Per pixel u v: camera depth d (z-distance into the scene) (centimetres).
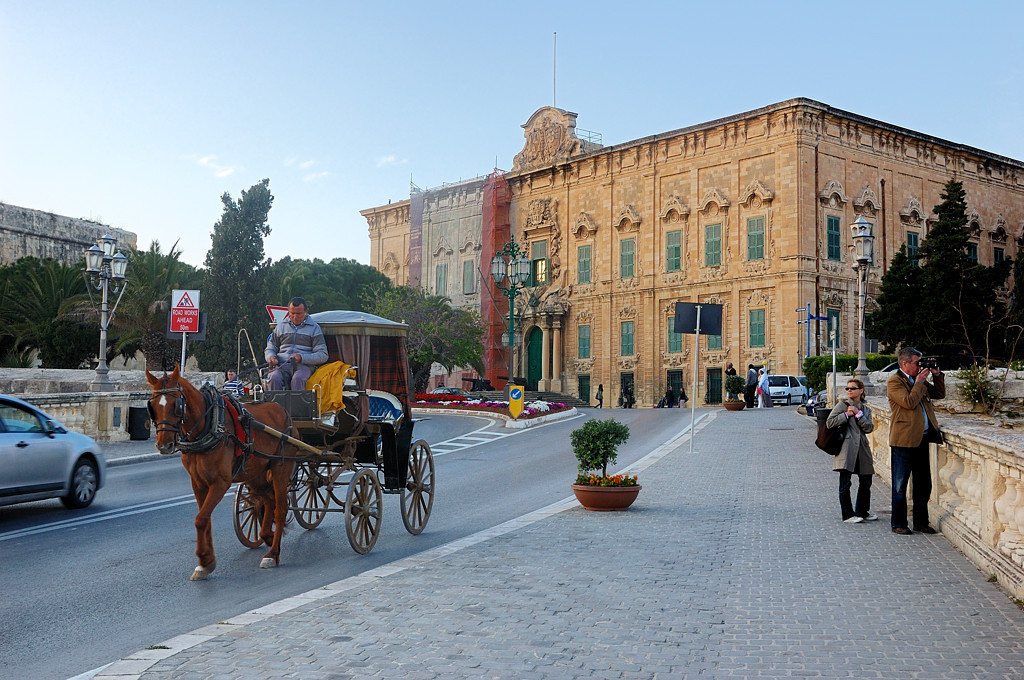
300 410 1097
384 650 644
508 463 2292
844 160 5556
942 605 773
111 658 677
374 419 1230
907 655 633
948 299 4781
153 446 2547
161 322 4153
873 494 1535
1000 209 6500
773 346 5391
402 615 743
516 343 7012
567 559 993
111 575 976
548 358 6725
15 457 1344
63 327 4309
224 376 3344
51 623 778
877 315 5069
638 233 6219
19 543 1173
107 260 2769
